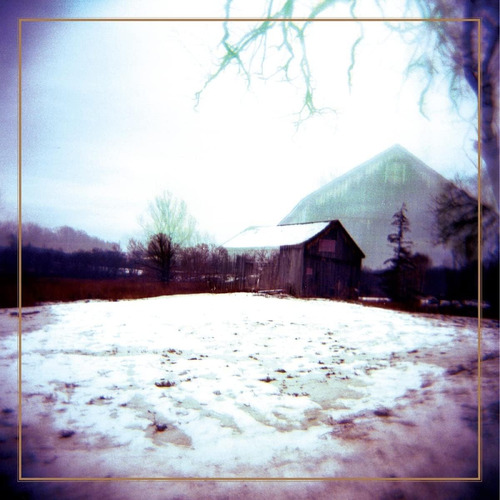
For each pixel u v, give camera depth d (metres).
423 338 3.86
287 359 3.38
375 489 2.16
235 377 3.07
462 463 2.34
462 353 3.49
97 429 2.44
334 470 2.24
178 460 2.23
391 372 3.17
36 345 3.44
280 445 2.37
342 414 2.66
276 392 2.86
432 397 2.84
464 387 2.94
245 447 2.36
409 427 2.56
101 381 2.95
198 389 2.89
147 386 2.89
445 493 2.18
